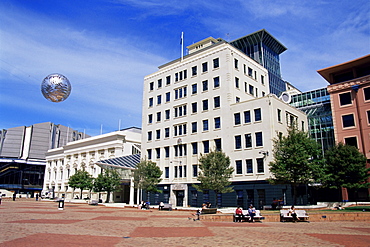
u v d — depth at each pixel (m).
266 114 44.03
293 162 32.56
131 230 18.12
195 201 50.09
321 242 13.79
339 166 39.28
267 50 101.06
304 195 46.66
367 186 37.72
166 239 14.51
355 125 47.06
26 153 129.62
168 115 58.59
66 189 96.25
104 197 77.69
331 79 51.50
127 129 96.00
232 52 52.19
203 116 52.09
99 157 85.38
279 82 100.31
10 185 119.94
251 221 25.50
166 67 61.41
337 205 38.06
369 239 14.83
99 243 12.75
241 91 52.41
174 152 55.72
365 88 46.78
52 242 12.62
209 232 17.53
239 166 45.75
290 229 19.53
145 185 50.16
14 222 20.92
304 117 54.62
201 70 54.59
